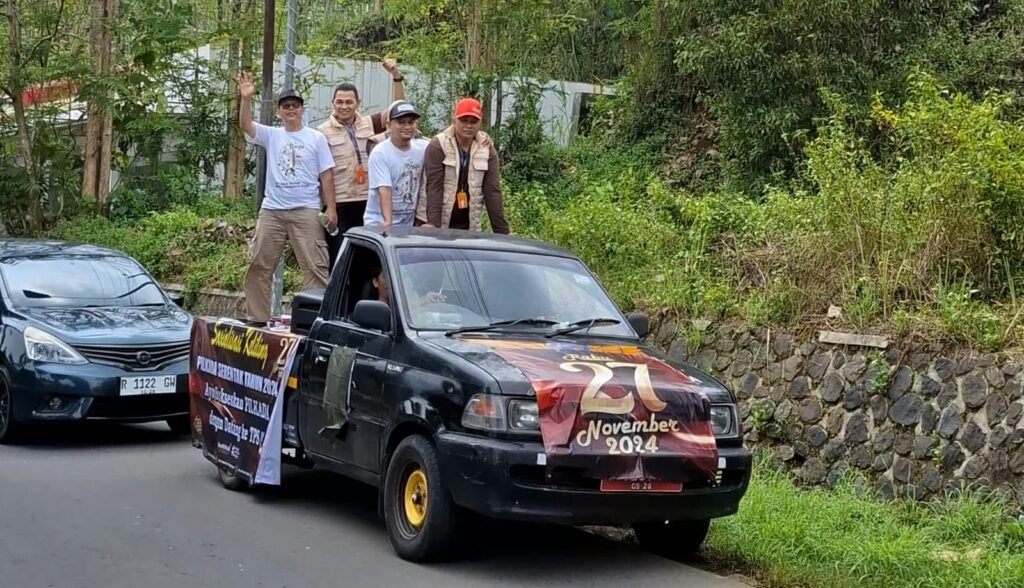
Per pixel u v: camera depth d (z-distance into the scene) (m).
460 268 7.32
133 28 20.50
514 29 20.41
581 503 5.95
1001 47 15.97
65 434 10.91
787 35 14.98
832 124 11.87
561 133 21.47
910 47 15.25
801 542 6.95
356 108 10.91
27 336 10.13
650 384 6.25
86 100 20.70
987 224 9.02
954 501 7.71
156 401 10.20
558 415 6.00
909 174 9.78
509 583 6.22
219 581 6.13
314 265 10.52
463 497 6.05
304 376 7.64
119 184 21.31
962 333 8.24
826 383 8.95
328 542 7.02
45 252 11.70
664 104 20.19
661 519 6.19
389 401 6.63
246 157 22.34
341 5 26.72
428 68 20.92
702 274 10.98
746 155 15.58
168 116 20.89
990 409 7.82
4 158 21.98
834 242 9.84
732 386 9.70
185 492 8.42
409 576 6.26
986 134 9.34
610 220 12.33
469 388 6.12
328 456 7.38
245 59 21.28
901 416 8.35
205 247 17.45
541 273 7.54
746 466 6.50
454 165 9.34
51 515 7.53
